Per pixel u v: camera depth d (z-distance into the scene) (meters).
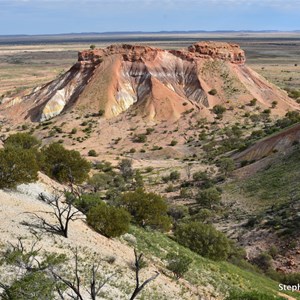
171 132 109.69
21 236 21.58
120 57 135.75
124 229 28.73
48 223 25.36
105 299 17.80
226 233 50.62
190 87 131.12
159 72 133.38
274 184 61.22
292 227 47.12
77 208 32.78
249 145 84.12
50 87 137.38
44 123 118.69
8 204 26.64
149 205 36.47
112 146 103.06
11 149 33.81
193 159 90.94
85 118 118.44
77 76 136.00
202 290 26.19
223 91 129.50
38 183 35.06
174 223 48.94
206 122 114.25
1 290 15.12
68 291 16.77
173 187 71.00
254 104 124.56
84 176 43.66
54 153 42.66
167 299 21.38
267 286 33.53
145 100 123.69
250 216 54.19
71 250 22.19
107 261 23.16
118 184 69.50
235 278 32.03
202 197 60.34
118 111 122.50
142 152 98.19
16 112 130.88
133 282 21.61
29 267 16.31
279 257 42.97
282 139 75.25
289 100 137.12
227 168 73.19
